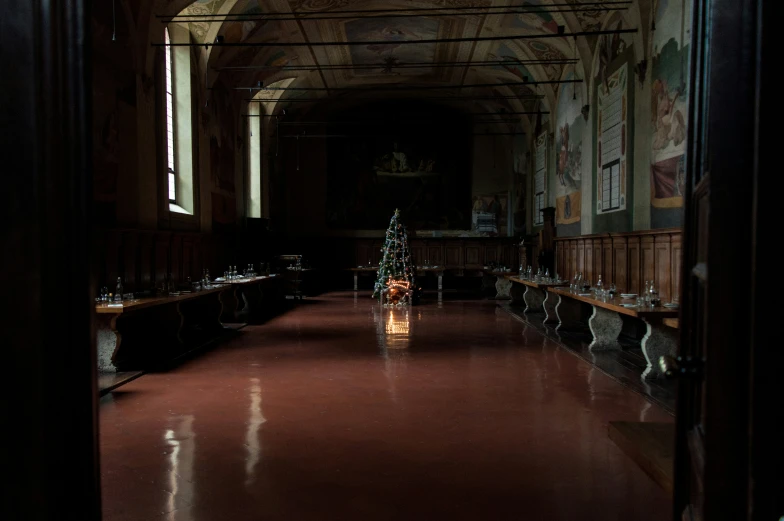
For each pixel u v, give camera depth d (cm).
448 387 812
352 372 912
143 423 648
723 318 162
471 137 2880
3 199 175
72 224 182
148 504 439
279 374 899
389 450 558
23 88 177
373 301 2125
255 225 2000
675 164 1068
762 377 152
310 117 2844
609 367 942
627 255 1276
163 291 1117
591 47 1577
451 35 1956
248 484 477
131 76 1193
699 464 202
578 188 1739
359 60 2239
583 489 467
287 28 1803
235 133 2022
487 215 2866
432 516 418
